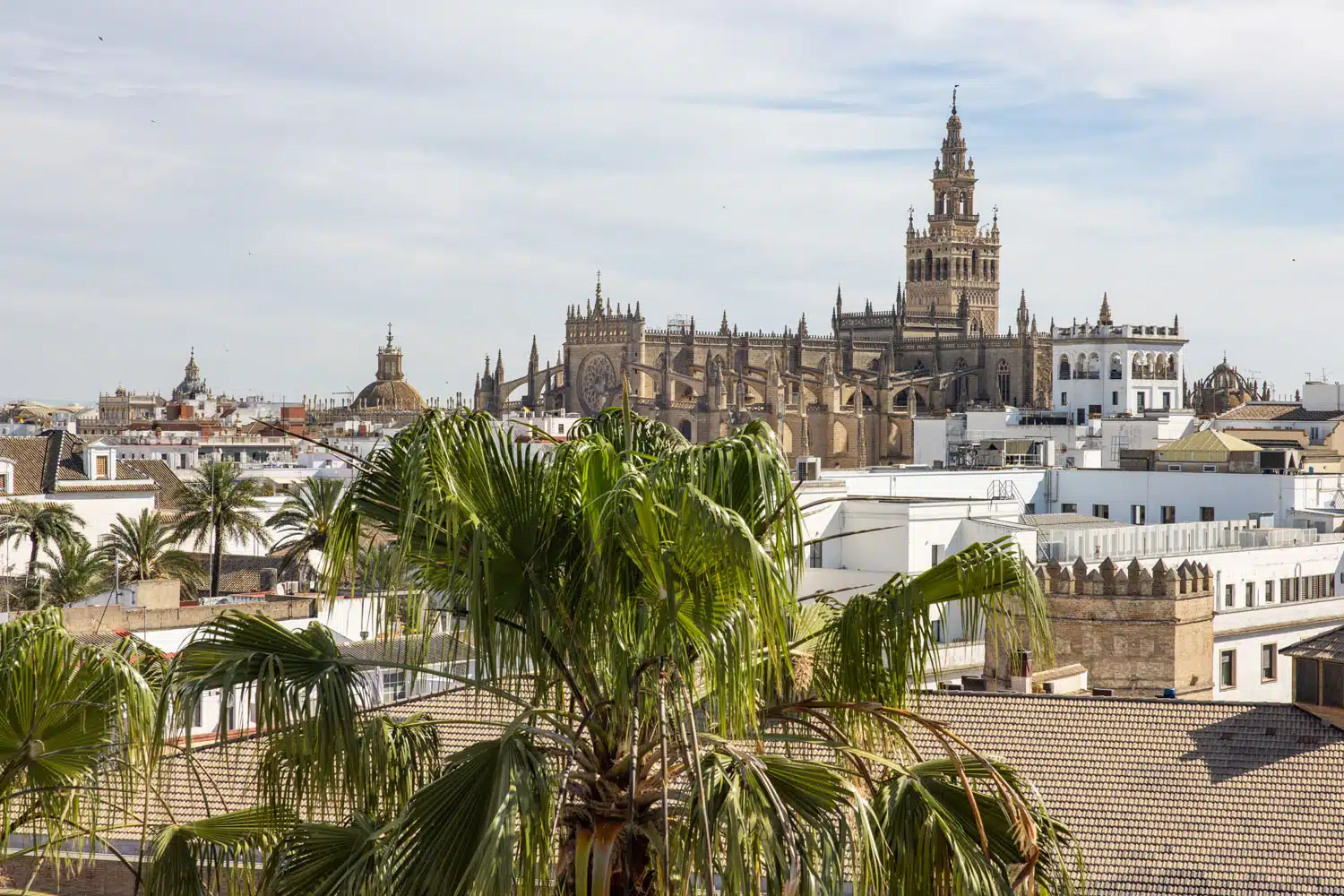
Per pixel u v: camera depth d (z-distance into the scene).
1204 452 154.12
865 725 24.47
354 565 23.06
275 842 26.34
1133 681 79.81
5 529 114.19
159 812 39.03
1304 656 52.50
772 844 20.19
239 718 48.72
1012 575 22.73
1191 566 80.81
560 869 23.34
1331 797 42.25
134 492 143.38
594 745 22.88
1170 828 41.69
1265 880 39.69
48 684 24.77
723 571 20.39
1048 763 44.22
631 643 21.77
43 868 39.59
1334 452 174.00
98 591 102.88
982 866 22.23
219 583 130.50
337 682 21.75
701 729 24.19
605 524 20.97
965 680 62.78
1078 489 131.00
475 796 21.22
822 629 24.16
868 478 119.69
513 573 21.84
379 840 21.89
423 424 21.97
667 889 20.47
